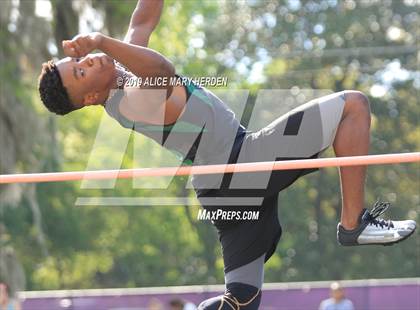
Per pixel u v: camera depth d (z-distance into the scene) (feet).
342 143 27.09
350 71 169.48
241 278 28.78
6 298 53.21
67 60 26.78
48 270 155.22
